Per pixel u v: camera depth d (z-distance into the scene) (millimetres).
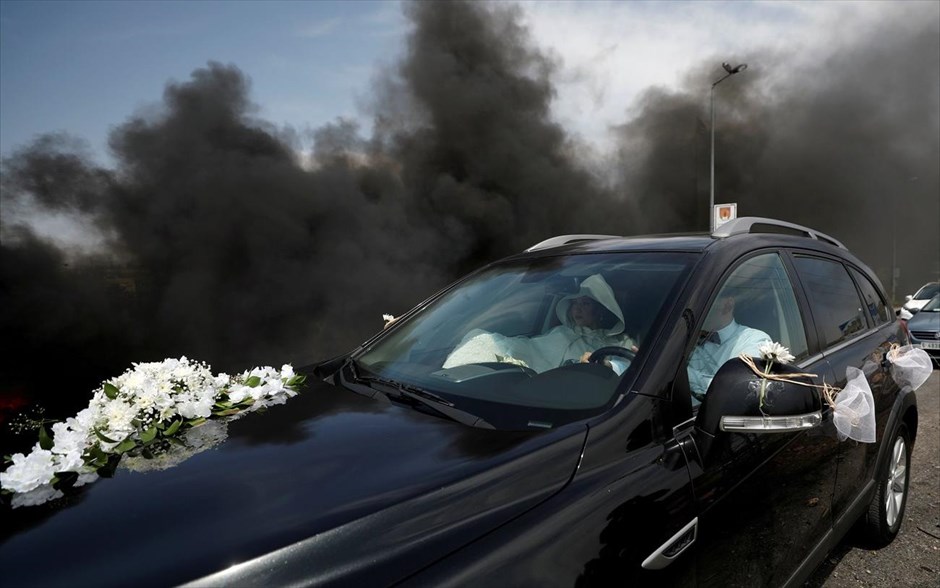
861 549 3303
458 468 1412
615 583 1324
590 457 1520
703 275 2086
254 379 2025
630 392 1716
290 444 1580
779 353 1726
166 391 1739
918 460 4840
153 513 1248
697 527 1593
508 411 1751
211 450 1576
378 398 1956
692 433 1727
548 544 1271
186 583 1033
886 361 3014
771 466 1948
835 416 2059
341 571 1115
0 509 1323
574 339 2090
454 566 1172
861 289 3244
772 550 1955
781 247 2654
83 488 1399
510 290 2484
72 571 1073
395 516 1238
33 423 1928
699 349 1950
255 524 1192
